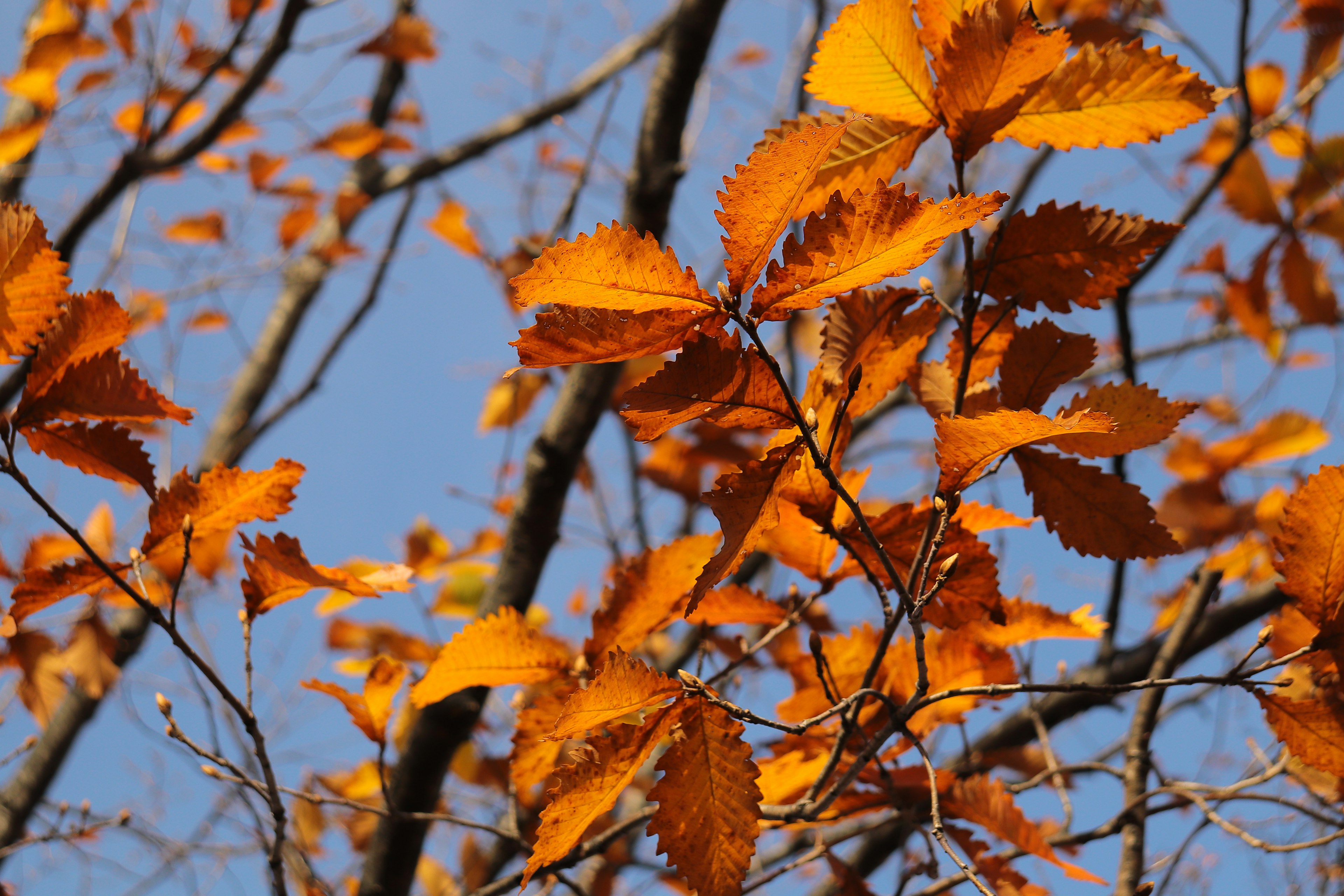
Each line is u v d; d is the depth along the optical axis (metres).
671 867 2.19
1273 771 2.54
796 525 2.36
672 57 3.25
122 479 2.32
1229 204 4.46
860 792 2.44
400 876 2.75
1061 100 2.24
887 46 2.24
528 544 3.03
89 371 2.29
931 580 2.29
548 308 2.16
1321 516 2.23
